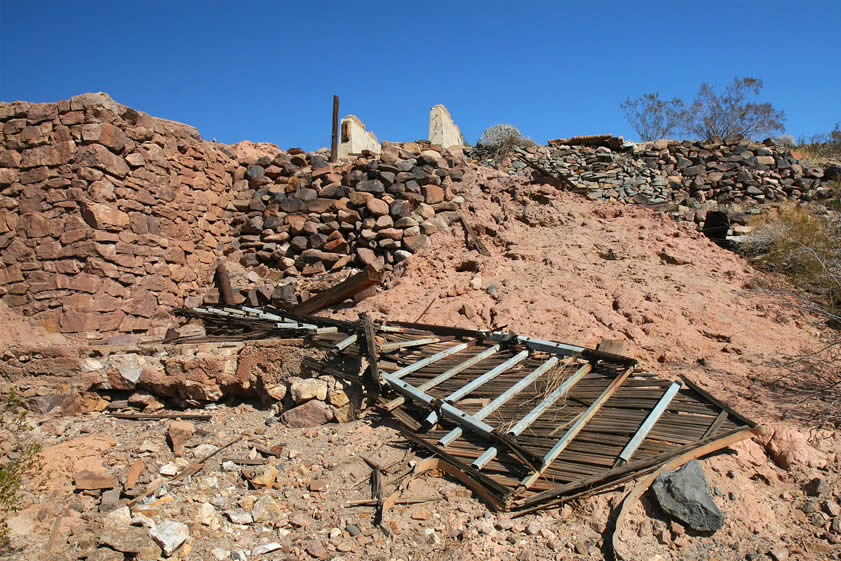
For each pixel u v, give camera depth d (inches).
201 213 363.9
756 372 238.1
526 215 381.7
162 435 234.5
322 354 245.9
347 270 351.6
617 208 396.5
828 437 197.8
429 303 307.3
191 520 180.9
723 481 181.8
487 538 166.6
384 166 375.6
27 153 296.7
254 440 223.8
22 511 175.0
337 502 187.3
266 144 538.9
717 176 445.4
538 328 271.6
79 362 261.7
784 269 340.8
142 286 305.3
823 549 161.3
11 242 291.1
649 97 764.6
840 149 545.3
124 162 304.0
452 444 200.2
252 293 340.8
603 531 166.4
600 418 202.1
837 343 248.8
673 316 277.4
